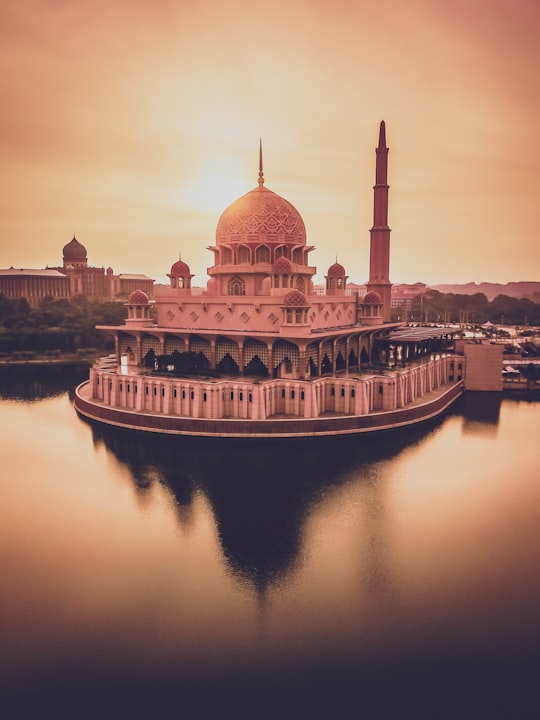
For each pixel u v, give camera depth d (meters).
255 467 75.31
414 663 38.72
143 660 39.00
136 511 62.44
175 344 107.50
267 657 39.25
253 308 97.62
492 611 44.31
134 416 93.38
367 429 91.12
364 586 47.59
